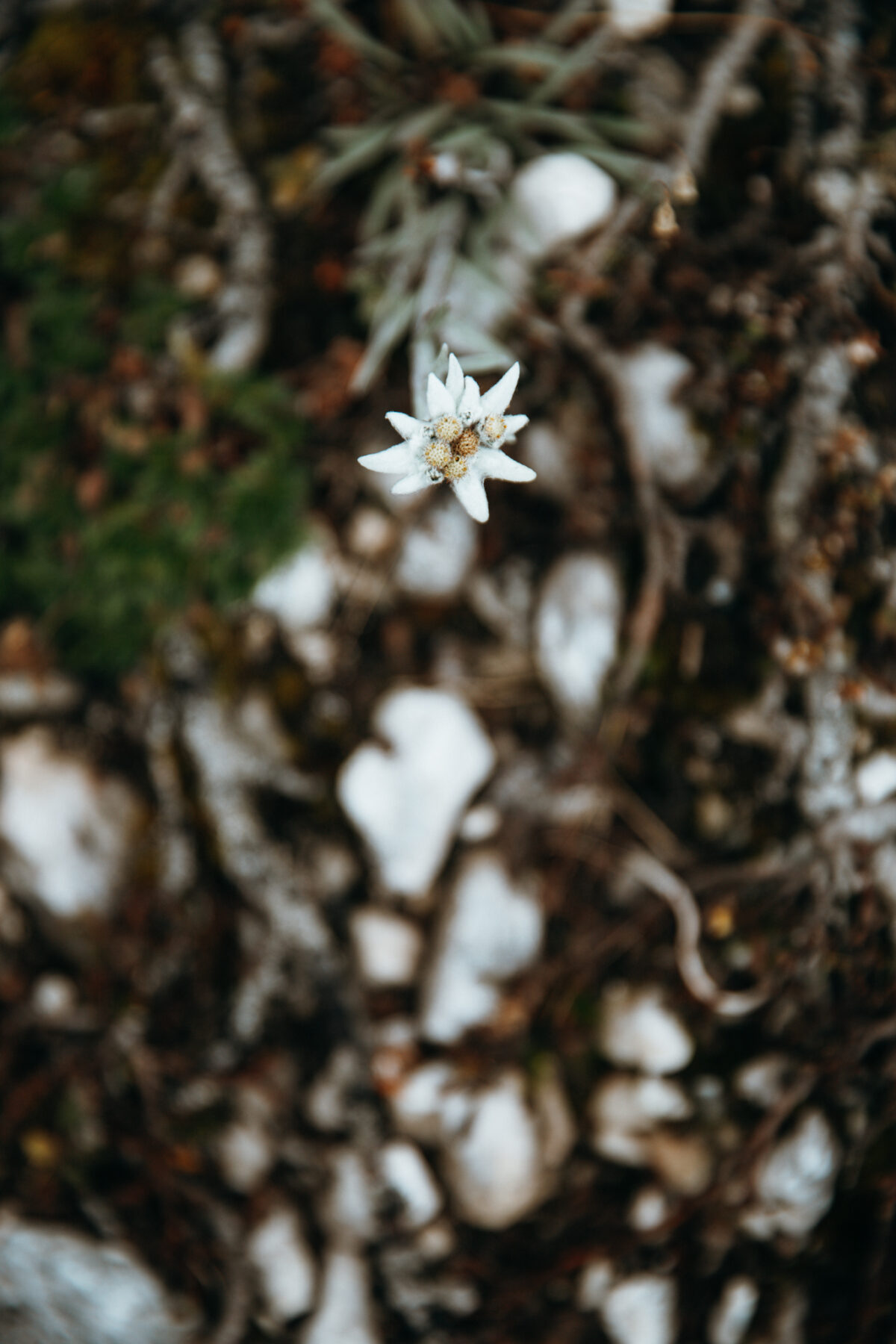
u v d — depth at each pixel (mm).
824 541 438
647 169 431
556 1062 439
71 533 435
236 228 441
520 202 433
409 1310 448
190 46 450
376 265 438
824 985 447
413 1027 439
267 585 433
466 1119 436
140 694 438
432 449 343
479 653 438
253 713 438
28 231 441
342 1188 441
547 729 438
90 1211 452
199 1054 443
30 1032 447
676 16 451
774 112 448
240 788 438
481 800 438
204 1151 445
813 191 446
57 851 436
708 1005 439
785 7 456
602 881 439
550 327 431
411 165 425
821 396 438
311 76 449
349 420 435
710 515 433
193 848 440
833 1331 459
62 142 449
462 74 448
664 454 431
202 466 432
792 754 438
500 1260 446
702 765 436
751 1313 453
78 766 438
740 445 433
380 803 433
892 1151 460
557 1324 449
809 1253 455
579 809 438
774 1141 445
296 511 432
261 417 433
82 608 436
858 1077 452
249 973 441
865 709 441
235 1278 449
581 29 450
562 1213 443
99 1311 456
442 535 434
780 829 439
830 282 441
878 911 449
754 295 438
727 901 438
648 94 445
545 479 434
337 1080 439
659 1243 447
